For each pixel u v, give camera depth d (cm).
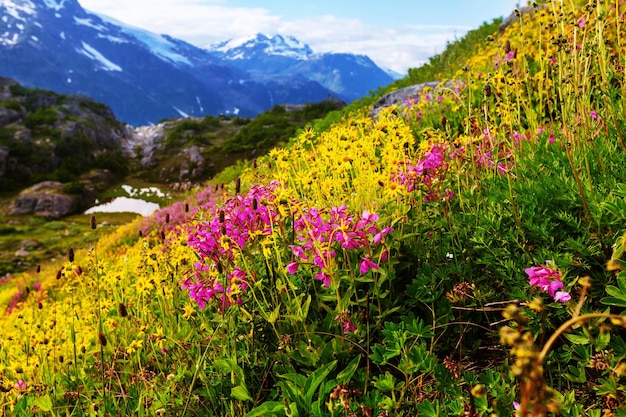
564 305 235
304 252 315
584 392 237
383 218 325
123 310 333
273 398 275
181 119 17075
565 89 347
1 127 10619
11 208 7338
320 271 312
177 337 357
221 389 296
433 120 729
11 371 418
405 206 333
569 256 252
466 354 288
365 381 261
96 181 9700
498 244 296
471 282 296
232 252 320
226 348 301
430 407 217
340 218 298
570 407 196
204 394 292
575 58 330
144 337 356
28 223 6706
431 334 254
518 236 294
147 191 8938
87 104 14300
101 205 8019
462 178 362
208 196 1416
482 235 296
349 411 226
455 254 313
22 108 12162
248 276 315
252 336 296
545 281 205
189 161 9694
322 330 304
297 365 296
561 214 284
